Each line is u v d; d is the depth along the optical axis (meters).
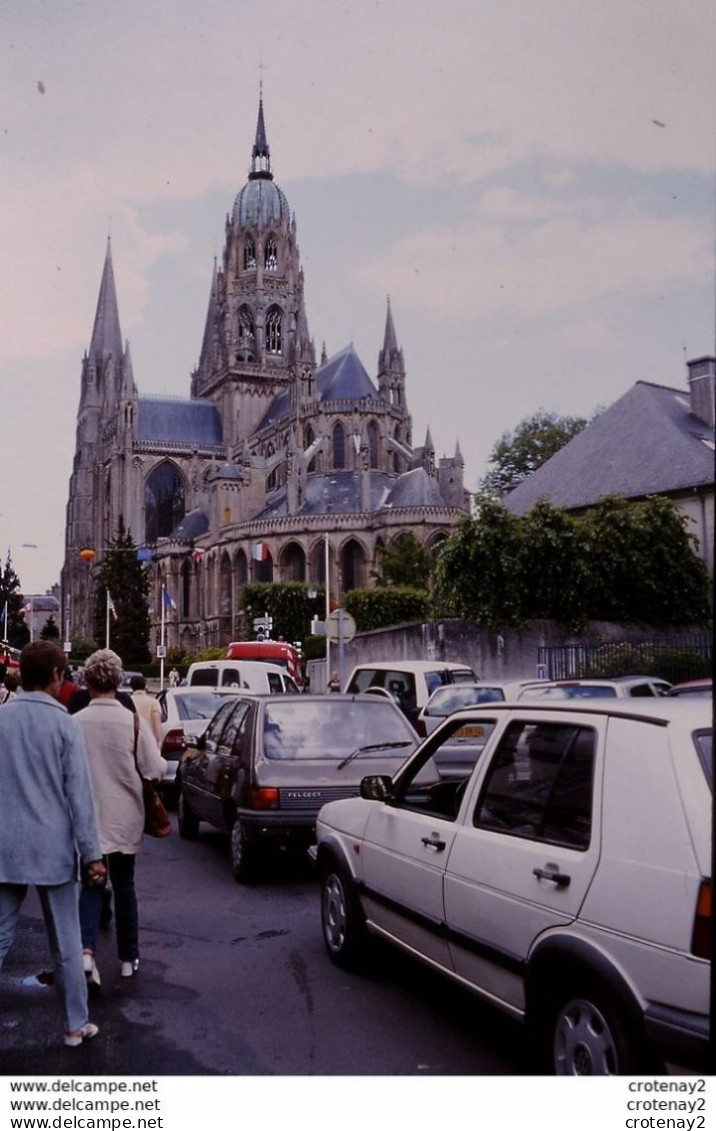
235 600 92.69
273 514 95.12
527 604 36.47
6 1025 6.53
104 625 103.00
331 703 11.76
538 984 5.09
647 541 36.91
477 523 36.72
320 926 9.23
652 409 48.94
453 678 20.80
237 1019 6.59
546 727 5.69
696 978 4.16
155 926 9.28
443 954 6.23
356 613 63.75
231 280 133.25
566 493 48.12
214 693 18.70
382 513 85.88
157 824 7.75
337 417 104.31
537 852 5.29
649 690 15.70
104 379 148.25
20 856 5.79
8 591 103.31
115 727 7.61
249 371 130.12
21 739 5.87
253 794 10.75
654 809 4.61
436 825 6.47
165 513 126.88
